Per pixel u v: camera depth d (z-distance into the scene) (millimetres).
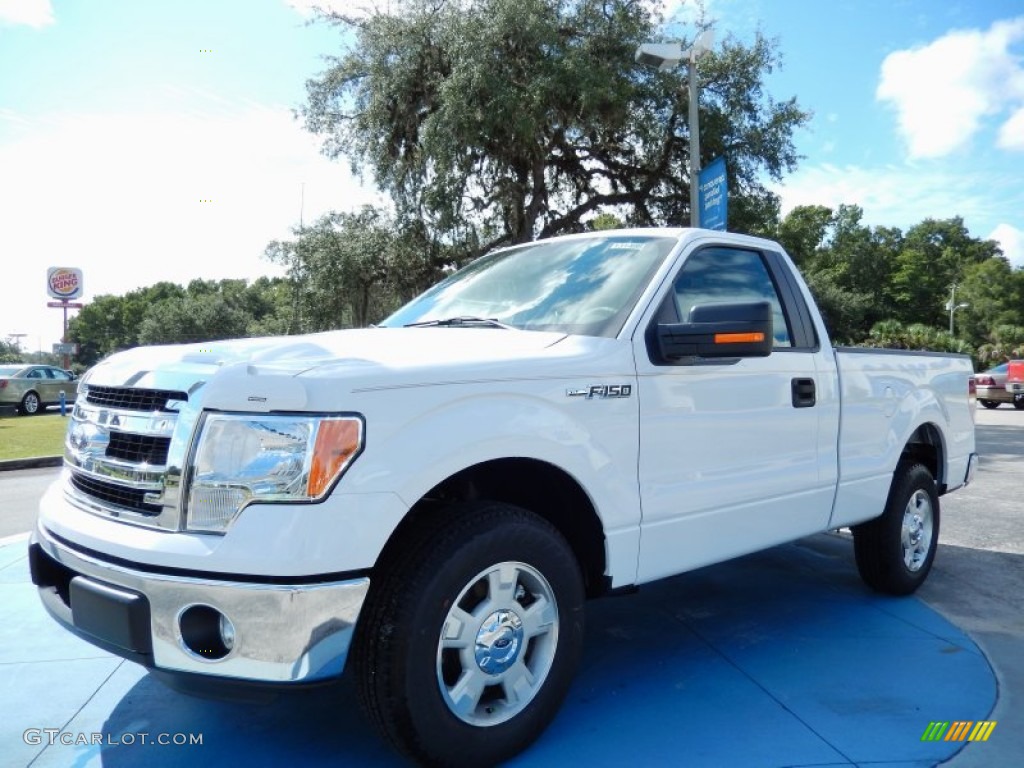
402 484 2383
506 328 3334
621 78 17359
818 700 3273
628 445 3033
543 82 15844
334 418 2303
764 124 19688
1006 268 87000
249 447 2297
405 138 18828
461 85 15961
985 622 4309
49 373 23953
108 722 3043
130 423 2559
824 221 89188
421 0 17391
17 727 3004
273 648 2217
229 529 2268
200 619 2289
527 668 2754
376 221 20250
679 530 3238
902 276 88000
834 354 4156
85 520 2594
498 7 15797
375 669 2396
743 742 2900
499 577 2631
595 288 3463
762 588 4922
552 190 20828
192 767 2713
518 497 3105
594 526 3004
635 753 2811
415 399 2469
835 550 5883
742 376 3529
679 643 3951
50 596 2771
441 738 2469
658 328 3123
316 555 2234
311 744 2869
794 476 3793
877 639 4004
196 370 2488
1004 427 17234
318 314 20484
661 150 20031
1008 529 6777
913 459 5020
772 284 4027
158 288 105312
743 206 19484
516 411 2688
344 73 18609
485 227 20016
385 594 2426
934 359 5086
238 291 80938
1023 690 3393
